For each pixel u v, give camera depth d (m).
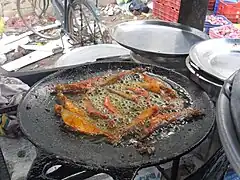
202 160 1.63
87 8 3.21
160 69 1.60
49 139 1.15
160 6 3.70
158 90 1.45
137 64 1.64
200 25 2.27
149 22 2.13
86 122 1.24
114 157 1.08
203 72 1.41
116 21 4.01
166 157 1.08
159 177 1.59
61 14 3.38
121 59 1.97
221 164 1.20
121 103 1.38
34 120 1.25
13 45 3.40
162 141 1.17
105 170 1.02
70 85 1.44
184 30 2.08
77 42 3.27
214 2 3.97
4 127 1.84
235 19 3.79
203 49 1.61
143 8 4.27
